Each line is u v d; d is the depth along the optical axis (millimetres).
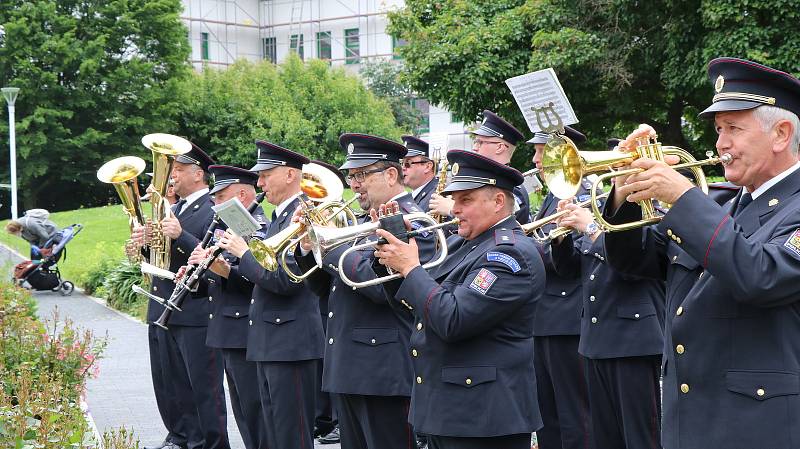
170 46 38594
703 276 3398
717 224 3150
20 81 34375
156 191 7043
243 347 6473
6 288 8922
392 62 47844
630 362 5570
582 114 16578
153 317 7258
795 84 3174
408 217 4469
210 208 7449
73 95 35656
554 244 5750
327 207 5324
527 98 4879
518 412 4160
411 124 44500
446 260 4449
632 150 3490
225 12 49844
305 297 6078
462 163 4336
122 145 36844
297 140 38156
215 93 39094
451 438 4199
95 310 15008
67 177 36562
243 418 6641
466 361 4188
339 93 39688
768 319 3227
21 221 16891
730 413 3254
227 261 6500
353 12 48906
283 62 46500
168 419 7332
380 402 5246
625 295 5598
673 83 14109
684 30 13820
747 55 12734
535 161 6531
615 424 5777
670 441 3441
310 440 6078
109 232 24172
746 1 12625
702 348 3334
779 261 3074
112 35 37188
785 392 3178
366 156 5434
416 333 4367
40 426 4902
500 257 4141
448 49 15977
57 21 35625
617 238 3666
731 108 3209
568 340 6258
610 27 15297
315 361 6145
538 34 15078
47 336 7328
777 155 3250
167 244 7117
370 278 5070
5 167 35906
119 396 9055
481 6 16766
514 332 4230
